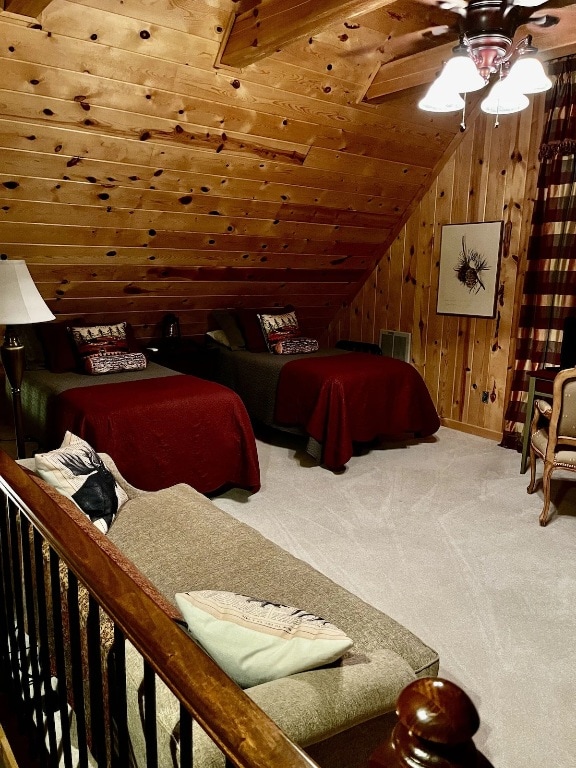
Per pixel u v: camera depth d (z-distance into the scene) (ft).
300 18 8.80
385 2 8.04
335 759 3.83
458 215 16.15
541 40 10.89
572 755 5.83
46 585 5.65
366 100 12.66
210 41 10.07
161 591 5.84
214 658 4.07
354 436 13.91
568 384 10.10
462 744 1.93
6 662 6.23
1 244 12.11
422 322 17.61
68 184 11.46
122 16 9.14
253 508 11.49
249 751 2.30
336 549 9.86
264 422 15.39
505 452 14.99
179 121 11.26
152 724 3.47
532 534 10.48
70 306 14.73
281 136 12.68
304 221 15.48
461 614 8.11
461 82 8.79
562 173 13.41
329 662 4.09
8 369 10.44
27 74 9.35
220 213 13.92
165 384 12.23
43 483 6.78
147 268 14.60
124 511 7.70
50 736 5.17
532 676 6.93
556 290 13.84
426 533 10.48
